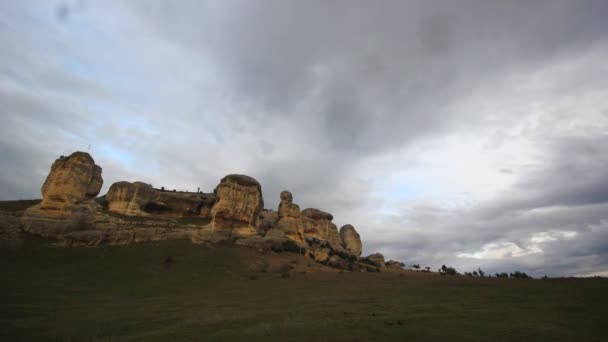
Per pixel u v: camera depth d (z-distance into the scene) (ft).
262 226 301.84
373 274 201.26
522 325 64.18
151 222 258.57
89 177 233.76
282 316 78.43
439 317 72.23
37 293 120.37
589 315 72.28
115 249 197.98
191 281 159.02
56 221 205.87
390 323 66.23
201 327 68.85
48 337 64.75
